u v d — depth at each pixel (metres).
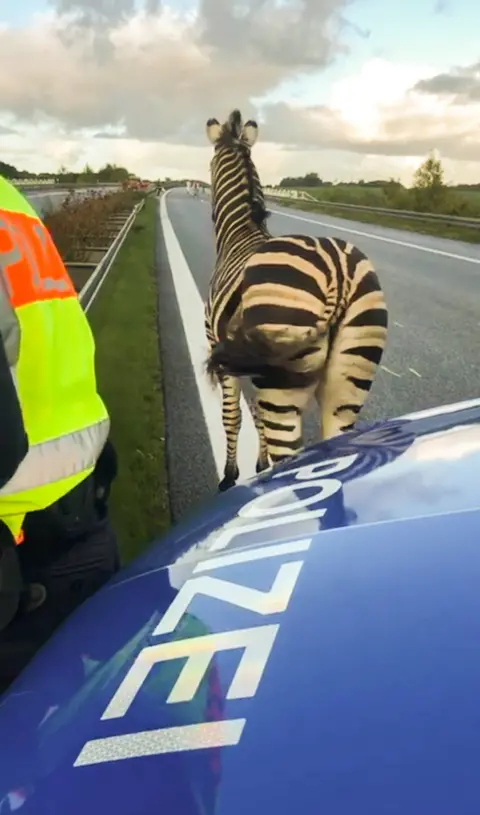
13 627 1.74
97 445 1.75
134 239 21.03
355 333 3.12
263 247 3.18
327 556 1.19
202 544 1.42
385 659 0.91
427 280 13.16
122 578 1.47
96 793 0.86
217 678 0.97
